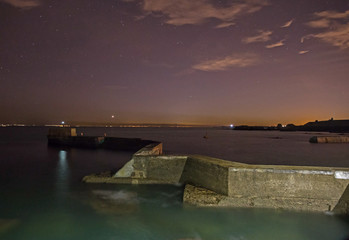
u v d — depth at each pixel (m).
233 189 7.76
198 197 7.89
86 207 8.10
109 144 28.91
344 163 20.05
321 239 5.90
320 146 36.22
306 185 7.29
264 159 22.45
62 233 6.40
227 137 64.69
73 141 30.55
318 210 7.04
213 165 8.40
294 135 77.69
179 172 9.85
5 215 7.61
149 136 69.12
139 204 8.21
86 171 14.58
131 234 6.31
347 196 6.97
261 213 7.06
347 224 6.51
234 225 6.55
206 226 6.60
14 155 22.58
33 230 6.61
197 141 48.06
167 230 6.47
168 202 8.30
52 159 19.92
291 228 6.35
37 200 8.94
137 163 10.35
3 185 11.13
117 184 10.11
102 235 6.32
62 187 10.63
